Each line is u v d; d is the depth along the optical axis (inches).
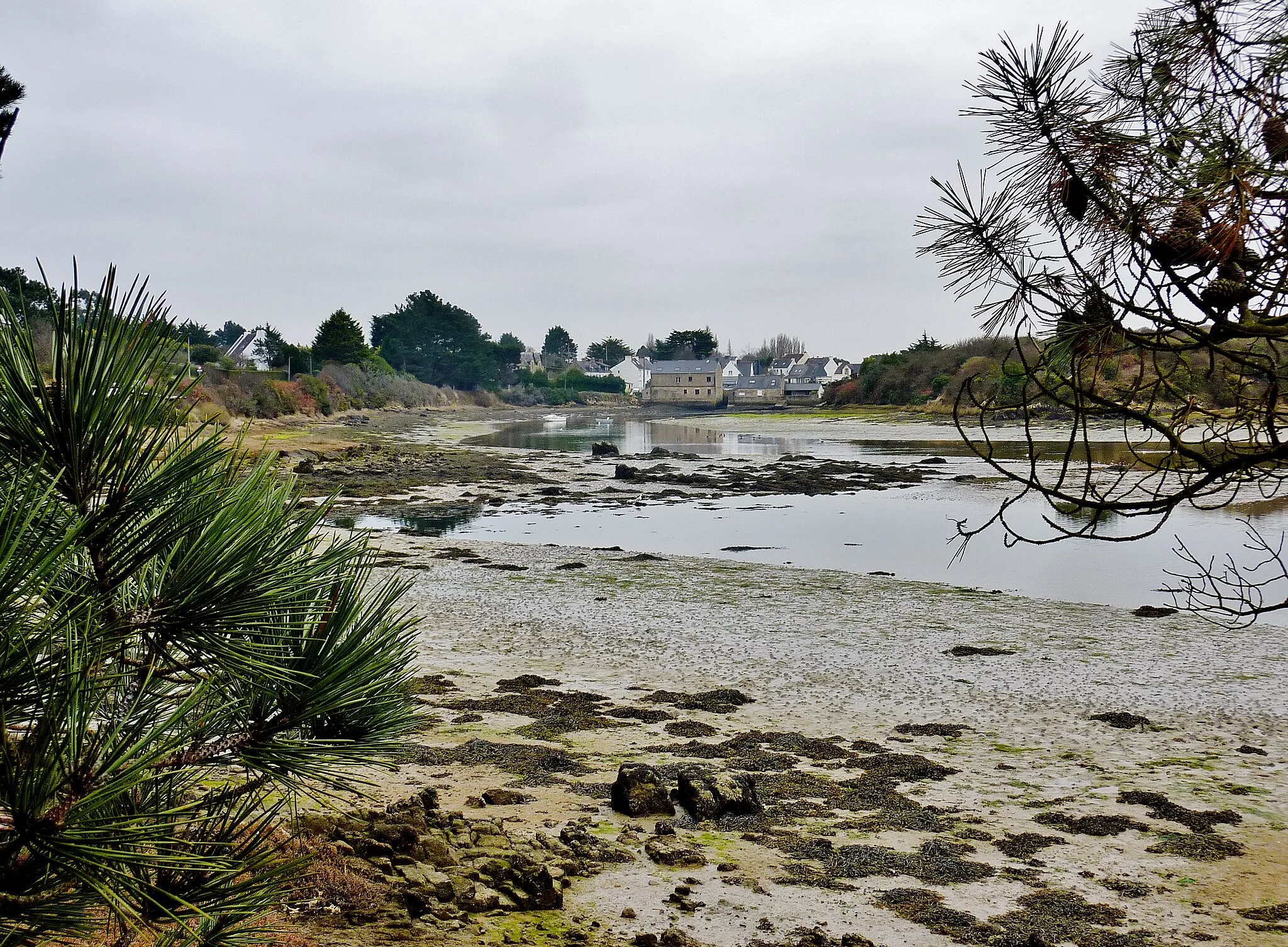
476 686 457.1
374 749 106.3
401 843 221.6
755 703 438.0
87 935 85.0
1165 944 210.5
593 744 367.2
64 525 81.9
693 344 6968.5
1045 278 132.6
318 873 191.2
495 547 905.5
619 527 1075.3
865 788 321.7
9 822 77.2
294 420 2630.4
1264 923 222.5
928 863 255.0
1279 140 121.6
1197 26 126.3
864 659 516.4
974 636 568.7
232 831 100.5
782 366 7003.0
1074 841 276.1
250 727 99.5
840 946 202.7
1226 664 502.6
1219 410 140.6
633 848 257.0
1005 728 401.7
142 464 87.5
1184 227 121.6
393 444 2353.6
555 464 1882.4
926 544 930.7
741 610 641.6
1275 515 994.1
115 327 86.4
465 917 194.9
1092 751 370.3
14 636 72.0
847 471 1663.4
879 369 3941.9
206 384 2265.0
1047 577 756.6
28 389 83.1
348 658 101.7
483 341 5369.1
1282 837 281.3
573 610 638.5
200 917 97.1
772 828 281.0
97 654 79.7
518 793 296.4
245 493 93.3
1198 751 370.6
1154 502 136.3
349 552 105.8
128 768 77.2
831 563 829.2
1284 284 119.7
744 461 1908.2
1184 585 705.0
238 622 90.0
